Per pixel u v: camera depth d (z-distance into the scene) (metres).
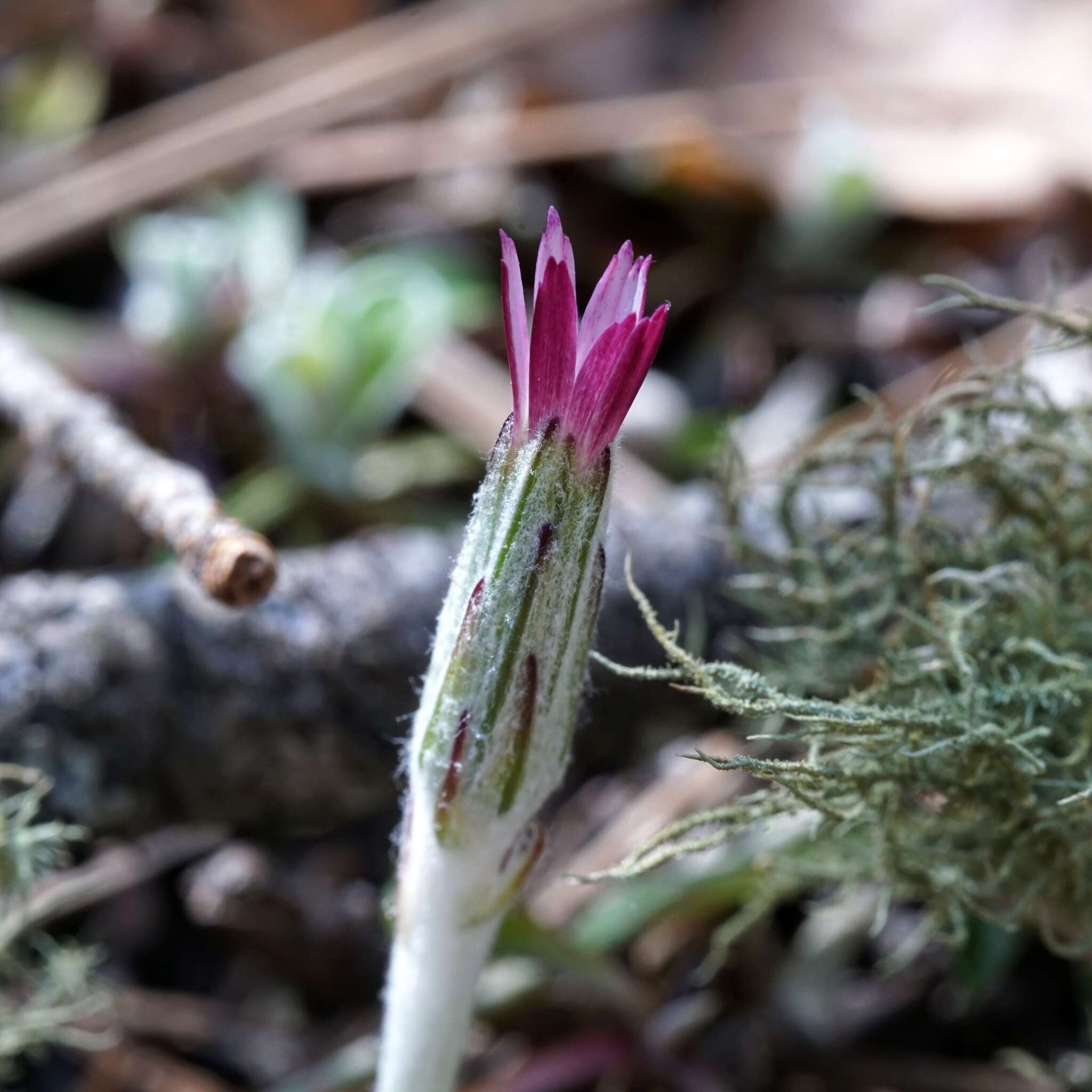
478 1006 0.13
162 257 0.19
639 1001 0.13
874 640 0.12
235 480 0.19
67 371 0.19
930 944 0.14
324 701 0.13
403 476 0.18
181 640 0.13
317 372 0.18
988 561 0.12
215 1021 0.14
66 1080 0.14
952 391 0.12
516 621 0.10
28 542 0.18
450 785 0.11
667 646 0.11
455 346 0.19
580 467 0.10
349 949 0.14
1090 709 0.11
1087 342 0.12
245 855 0.14
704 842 0.11
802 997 0.14
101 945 0.14
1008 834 0.12
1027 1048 0.14
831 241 0.21
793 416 0.19
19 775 0.12
